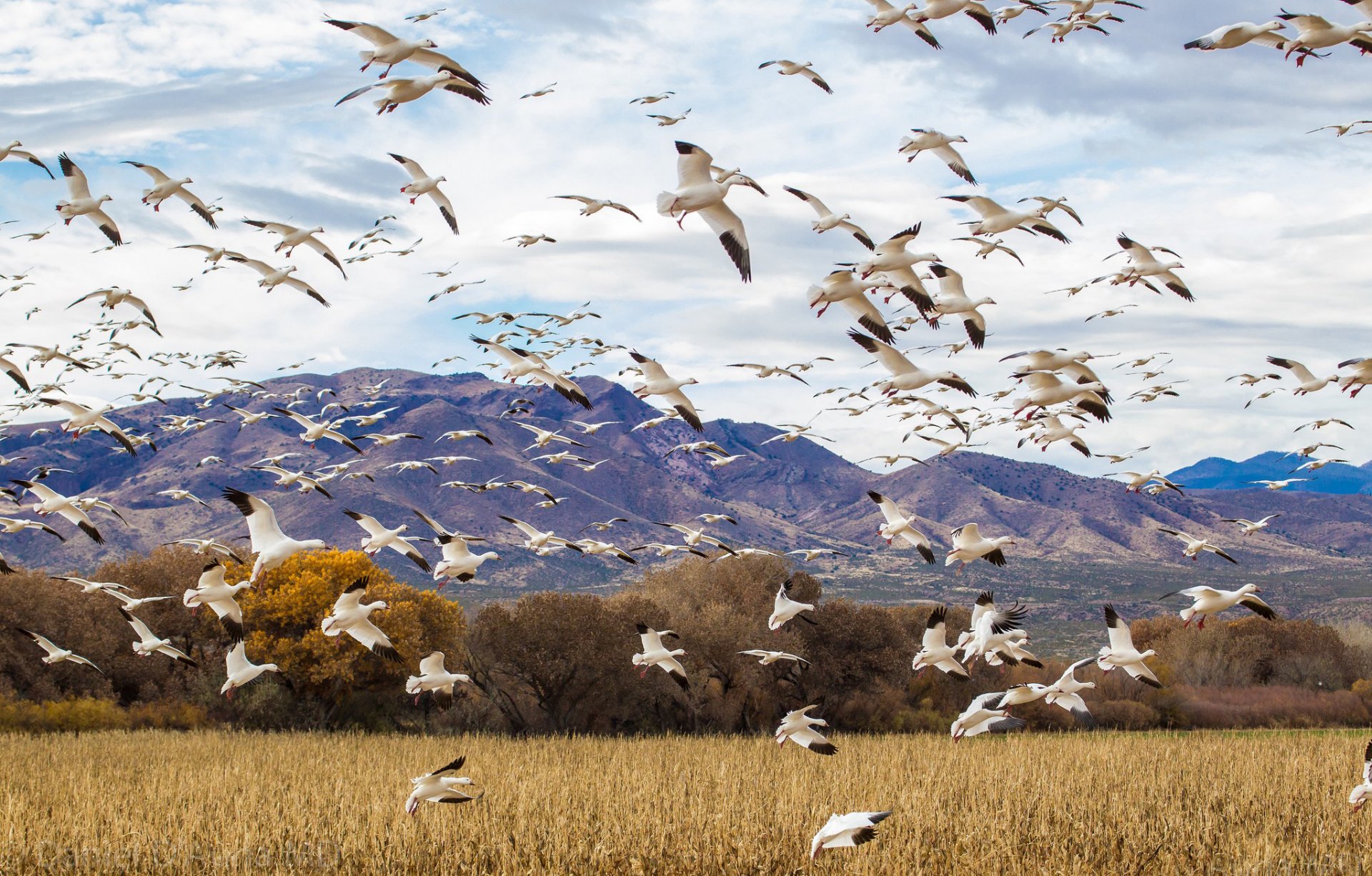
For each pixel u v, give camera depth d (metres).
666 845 25.59
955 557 25.64
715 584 73.31
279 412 34.41
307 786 34.34
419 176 28.73
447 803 29.77
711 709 69.00
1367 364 25.08
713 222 23.09
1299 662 82.50
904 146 27.12
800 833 27.20
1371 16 21.14
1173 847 25.55
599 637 63.16
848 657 68.19
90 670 61.72
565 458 38.75
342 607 24.27
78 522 30.16
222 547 33.22
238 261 29.38
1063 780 36.25
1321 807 30.73
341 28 23.22
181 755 43.94
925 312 25.97
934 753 45.50
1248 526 29.66
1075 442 31.62
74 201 28.41
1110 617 26.12
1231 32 22.47
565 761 42.88
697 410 27.48
